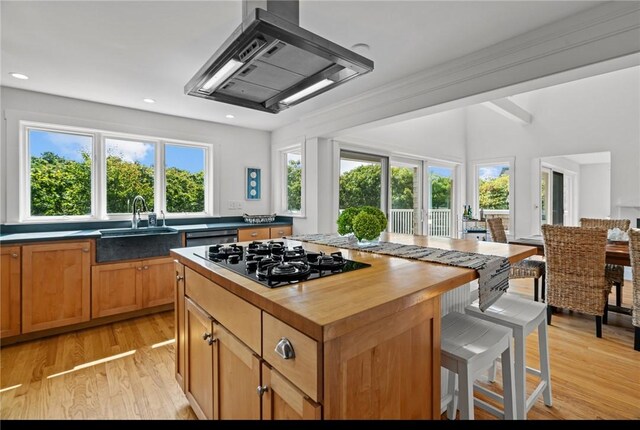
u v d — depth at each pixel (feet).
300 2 5.75
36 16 6.00
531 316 5.11
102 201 11.21
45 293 8.69
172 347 8.25
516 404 4.79
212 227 11.98
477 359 3.88
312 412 2.61
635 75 13.82
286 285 3.54
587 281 8.82
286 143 14.32
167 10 5.88
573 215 22.82
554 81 6.84
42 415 5.61
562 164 20.44
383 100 9.89
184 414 5.63
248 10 5.23
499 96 7.79
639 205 13.53
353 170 14.01
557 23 6.40
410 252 5.54
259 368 3.35
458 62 7.96
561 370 7.00
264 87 5.87
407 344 3.34
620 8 5.69
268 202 15.48
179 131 12.64
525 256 5.58
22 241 8.36
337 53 4.57
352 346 2.77
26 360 7.55
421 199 17.47
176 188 12.96
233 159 14.24
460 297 6.07
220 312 4.22
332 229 12.96
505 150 18.10
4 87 9.30
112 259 9.71
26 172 9.95
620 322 9.84
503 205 18.43
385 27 6.59
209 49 7.30
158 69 8.30
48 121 9.96
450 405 5.45
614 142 14.30
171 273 10.81
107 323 9.84
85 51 7.36
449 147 18.57
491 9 6.01
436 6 5.92
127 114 11.43
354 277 3.87
